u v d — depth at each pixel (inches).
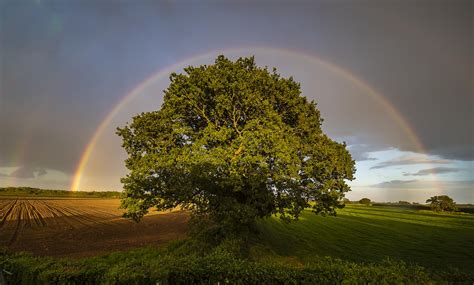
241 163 884.6
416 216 4119.1
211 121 1064.8
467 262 1285.7
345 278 373.7
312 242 1535.4
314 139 1053.2
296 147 955.3
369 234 2144.4
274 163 926.4
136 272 391.5
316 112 1159.0
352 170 1072.2
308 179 995.3
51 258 517.7
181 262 418.0
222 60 1057.5
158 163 930.7
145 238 1626.5
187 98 1019.9
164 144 1000.2
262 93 1018.7
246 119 1011.3
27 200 6378.0
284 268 401.1
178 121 1040.2
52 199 7106.3
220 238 954.7
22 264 480.7
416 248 1638.8
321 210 1004.6
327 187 970.7
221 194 934.4
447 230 2630.4
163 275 382.0
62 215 3319.4
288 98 1062.4
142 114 1059.9
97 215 3361.2
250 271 388.8
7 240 1622.8
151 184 904.3
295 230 2007.9
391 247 1617.9
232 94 982.4
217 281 389.4
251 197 925.8
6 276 486.3
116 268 410.6
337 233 2080.5
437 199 5290.4
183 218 2888.8
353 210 5059.1
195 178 858.1
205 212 932.6
